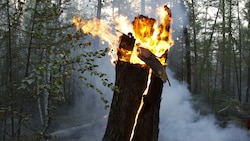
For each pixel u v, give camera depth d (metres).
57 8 4.00
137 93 3.14
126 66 3.18
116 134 3.18
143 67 3.17
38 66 3.13
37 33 3.55
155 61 3.10
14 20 3.68
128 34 3.25
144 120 3.15
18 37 4.07
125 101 3.16
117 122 3.20
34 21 3.71
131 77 3.16
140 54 3.08
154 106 3.18
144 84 3.15
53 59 3.41
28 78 3.13
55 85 3.34
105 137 3.27
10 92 3.74
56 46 3.69
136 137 3.15
